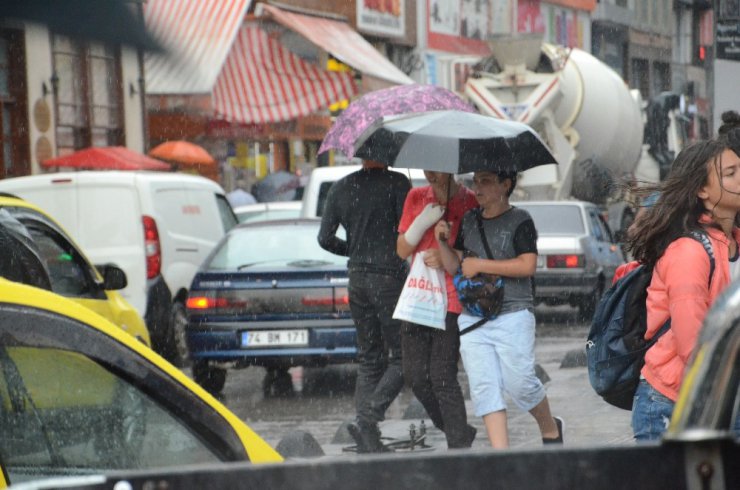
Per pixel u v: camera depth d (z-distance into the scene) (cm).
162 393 941
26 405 883
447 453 543
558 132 6581
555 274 5291
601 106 6756
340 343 3359
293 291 3378
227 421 973
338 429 2620
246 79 8225
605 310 1330
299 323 3372
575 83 6594
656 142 8225
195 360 3438
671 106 8319
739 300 558
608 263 5578
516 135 2103
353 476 544
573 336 4828
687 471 526
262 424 2919
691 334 1230
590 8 15962
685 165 1269
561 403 2961
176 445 945
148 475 548
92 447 905
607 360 1327
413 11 11888
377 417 2414
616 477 533
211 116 7994
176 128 8188
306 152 9831
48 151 7000
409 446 2453
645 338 1309
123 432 923
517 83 6456
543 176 6612
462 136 2106
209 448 959
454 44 12675
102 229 4319
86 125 7294
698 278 1240
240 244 3566
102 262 4303
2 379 880
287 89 8294
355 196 2466
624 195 1422
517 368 2002
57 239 2597
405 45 11769
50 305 898
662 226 1270
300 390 3553
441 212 2133
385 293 2427
